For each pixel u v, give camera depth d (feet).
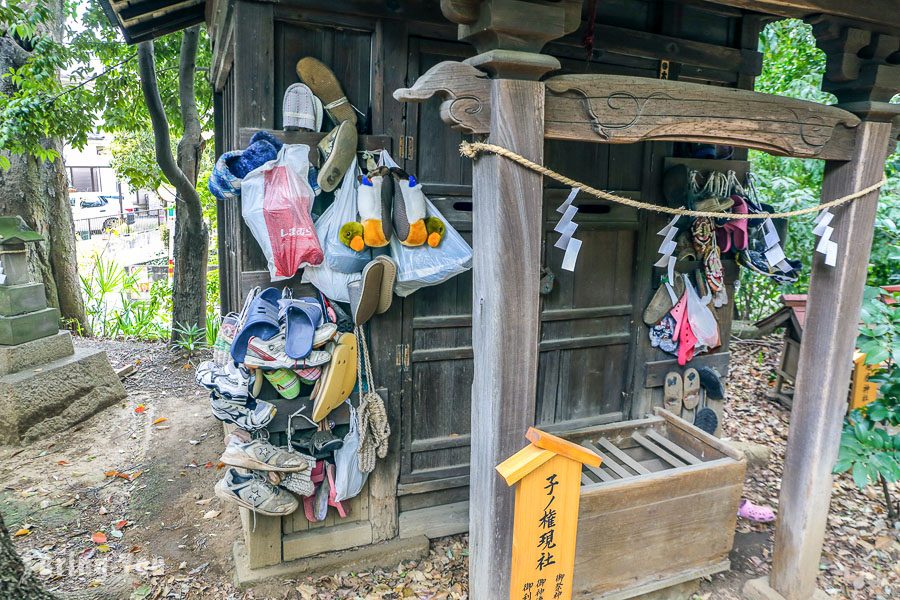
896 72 7.15
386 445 8.87
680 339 10.55
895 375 9.49
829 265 7.47
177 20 12.02
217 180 7.55
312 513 8.81
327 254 7.96
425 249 8.32
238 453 7.97
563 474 6.14
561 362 10.12
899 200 16.48
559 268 9.77
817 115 6.93
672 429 9.54
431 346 9.23
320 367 8.08
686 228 10.36
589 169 9.69
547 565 6.25
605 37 9.21
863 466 8.50
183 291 20.13
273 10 7.66
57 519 10.20
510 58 5.30
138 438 13.52
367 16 8.02
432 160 8.75
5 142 17.30
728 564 8.36
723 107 6.37
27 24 16.92
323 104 8.04
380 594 8.43
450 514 9.66
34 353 13.73
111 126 20.72
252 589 8.39
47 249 22.48
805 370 7.89
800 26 18.30
